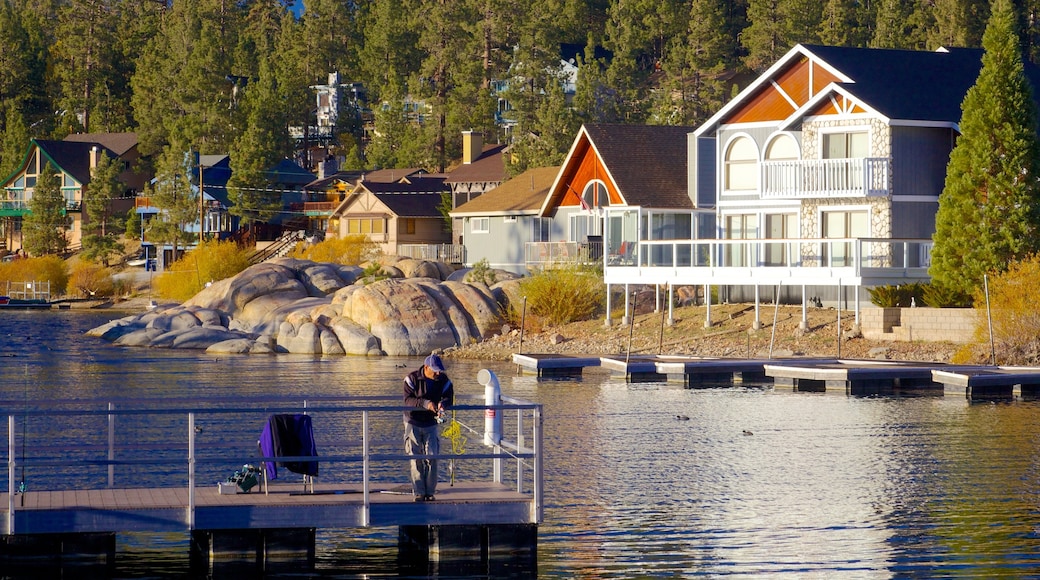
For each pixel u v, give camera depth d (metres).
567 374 117.44
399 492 49.97
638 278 137.12
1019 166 113.88
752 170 143.38
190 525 46.22
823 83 136.00
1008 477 66.56
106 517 45.84
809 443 77.69
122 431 84.25
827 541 53.81
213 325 163.25
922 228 129.38
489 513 48.16
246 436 81.56
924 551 52.09
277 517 46.84
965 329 113.38
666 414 90.69
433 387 48.12
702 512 59.12
